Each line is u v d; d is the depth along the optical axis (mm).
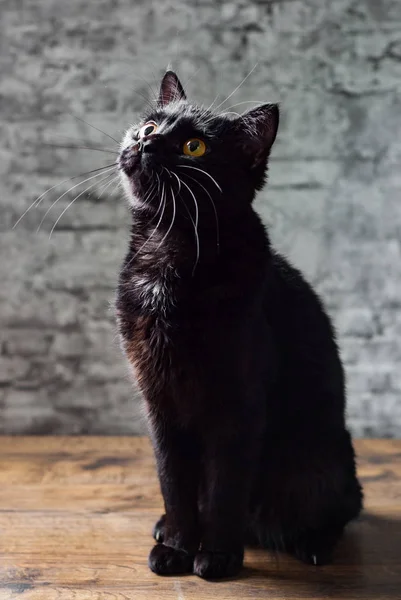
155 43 1028
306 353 714
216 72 1024
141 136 666
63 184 1038
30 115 1036
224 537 672
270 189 1028
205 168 648
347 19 1012
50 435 1051
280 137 1023
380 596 646
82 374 1050
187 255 660
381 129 1019
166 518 695
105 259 1041
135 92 1031
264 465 710
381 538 746
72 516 784
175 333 642
